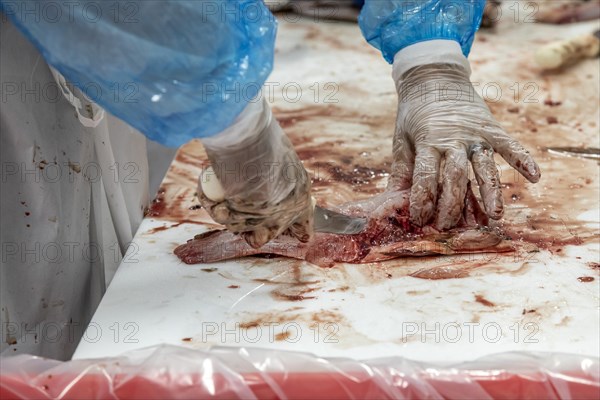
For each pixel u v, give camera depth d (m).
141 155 1.79
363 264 1.40
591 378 0.97
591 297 1.27
